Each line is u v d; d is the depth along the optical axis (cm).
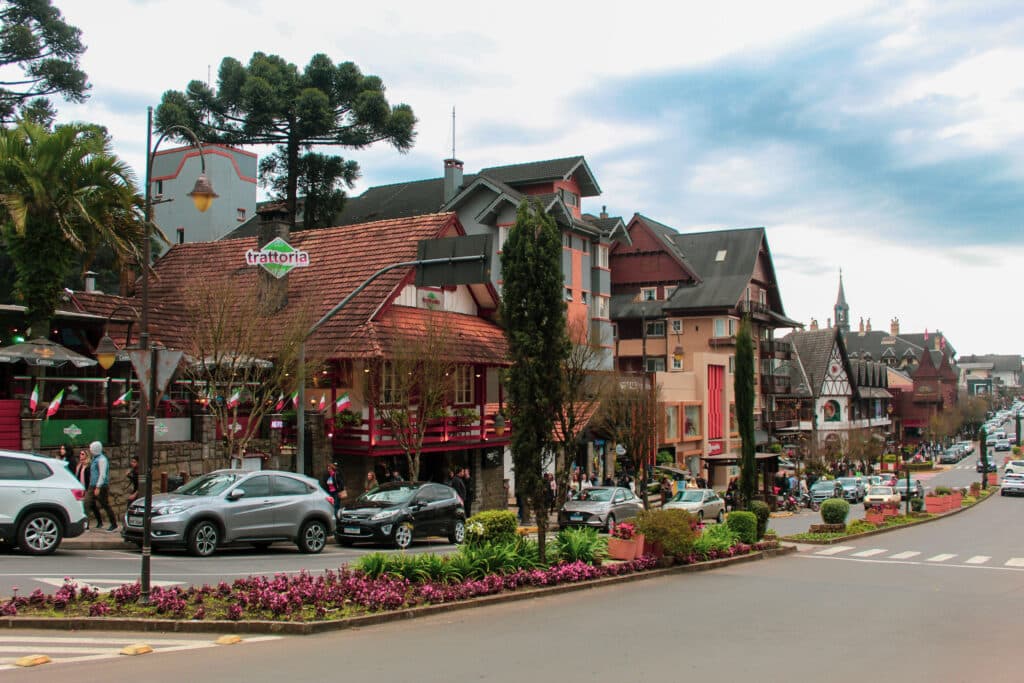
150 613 1163
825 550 2817
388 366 2942
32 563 1608
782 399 7225
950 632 1315
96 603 1189
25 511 1698
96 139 2316
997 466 10319
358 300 3008
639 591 1672
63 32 3953
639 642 1148
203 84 4728
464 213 4619
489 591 1487
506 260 1698
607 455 4503
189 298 2583
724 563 2192
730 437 5953
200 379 2534
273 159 5034
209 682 870
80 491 1777
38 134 2231
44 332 2252
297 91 4847
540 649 1082
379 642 1104
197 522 1859
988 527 3916
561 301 1712
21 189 2217
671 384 5181
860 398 9262
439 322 3103
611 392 3538
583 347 3366
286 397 2772
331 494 2534
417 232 3225
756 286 6588
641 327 6284
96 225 2298
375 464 3000
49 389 2338
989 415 19050
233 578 1534
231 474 2003
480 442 3284
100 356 1923
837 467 7600
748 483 2794
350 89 5012
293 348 2452
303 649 1047
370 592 1315
